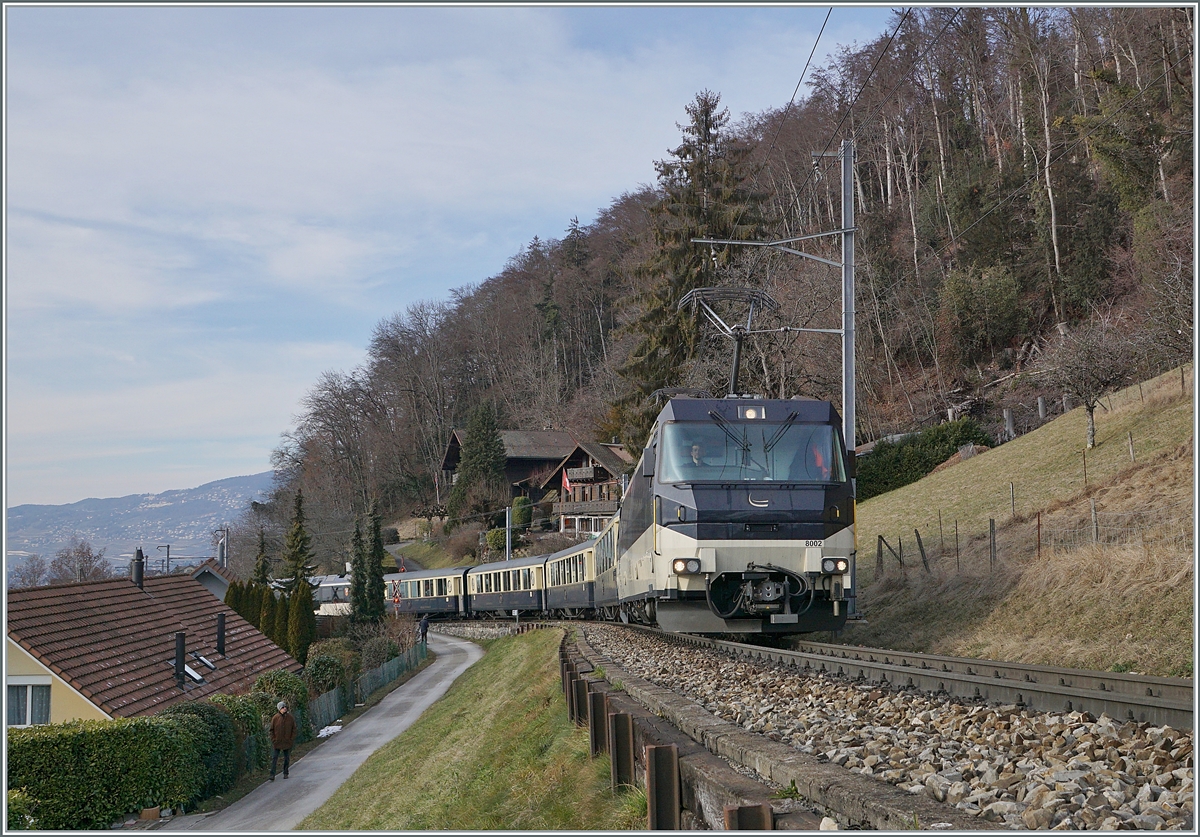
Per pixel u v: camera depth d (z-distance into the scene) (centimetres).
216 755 1884
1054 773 556
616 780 862
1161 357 3216
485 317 10106
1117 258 4662
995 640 1520
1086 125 4334
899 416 5212
